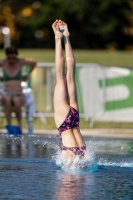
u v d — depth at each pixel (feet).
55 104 51.31
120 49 249.55
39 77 98.17
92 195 37.81
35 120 98.17
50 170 46.98
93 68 94.02
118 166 49.44
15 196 37.24
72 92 51.88
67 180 42.75
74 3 230.07
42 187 40.11
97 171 46.83
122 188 40.16
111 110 93.86
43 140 66.74
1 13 220.84
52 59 155.43
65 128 50.11
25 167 48.42
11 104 79.92
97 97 94.02
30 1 227.81
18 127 75.10
